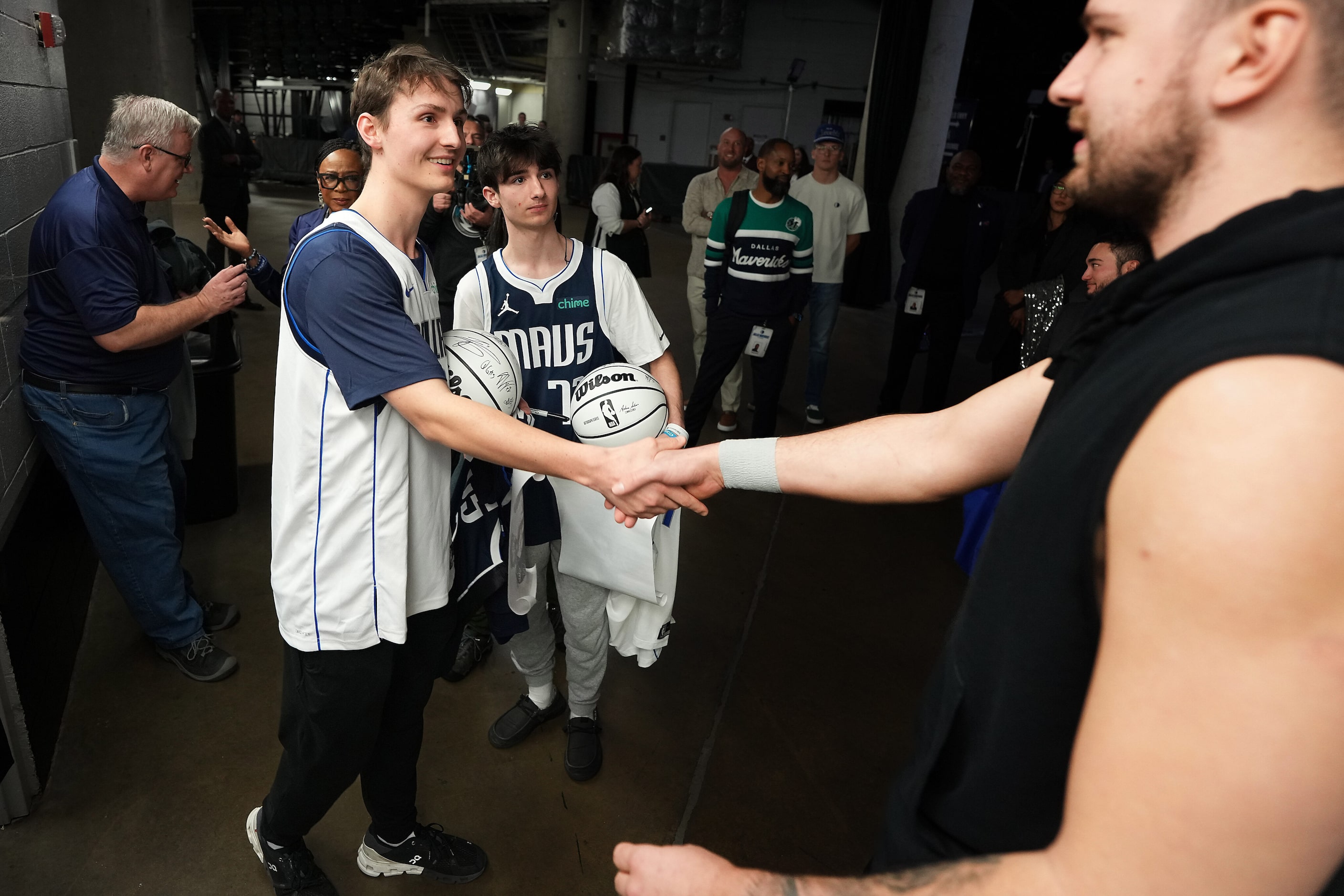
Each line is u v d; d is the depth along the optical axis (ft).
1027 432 2.95
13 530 6.11
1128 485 1.46
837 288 15.67
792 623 9.55
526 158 5.74
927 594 10.46
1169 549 1.35
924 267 15.24
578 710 7.06
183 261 8.89
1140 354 1.58
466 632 8.21
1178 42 1.53
